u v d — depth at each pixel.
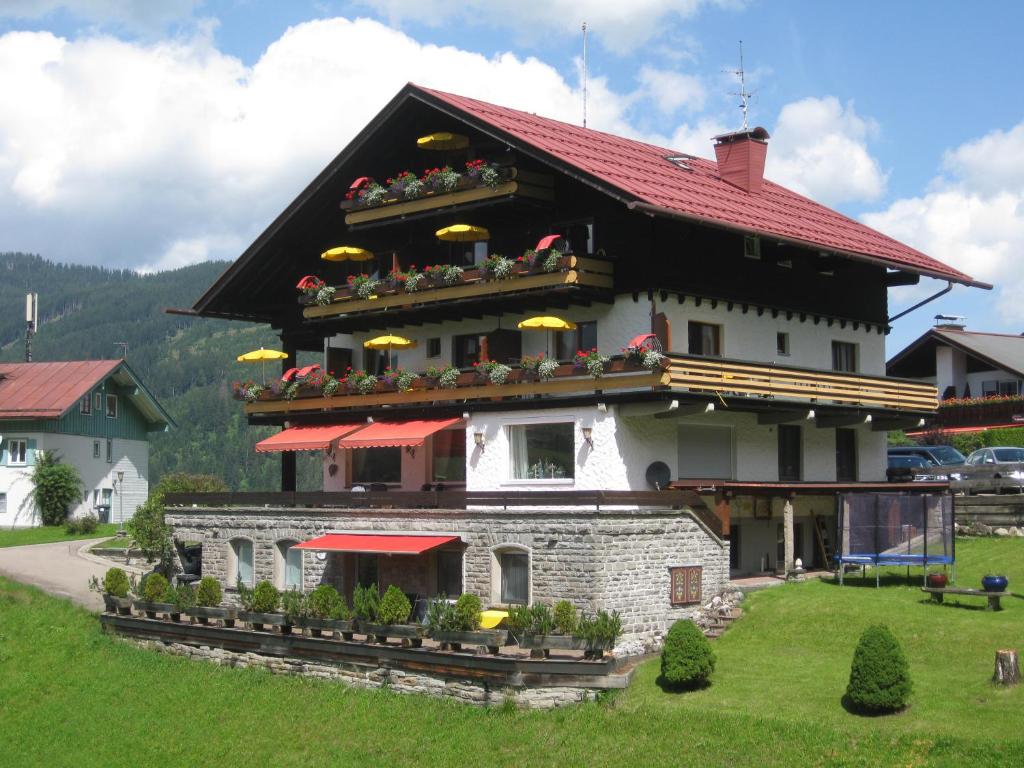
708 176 51.91
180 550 52.31
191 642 43.69
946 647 33.88
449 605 37.44
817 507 48.03
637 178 43.50
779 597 40.25
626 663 36.44
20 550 63.00
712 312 44.56
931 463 57.12
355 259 51.47
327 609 40.12
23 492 73.81
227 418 172.12
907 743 28.44
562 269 42.31
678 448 43.66
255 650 41.69
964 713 29.42
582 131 51.97
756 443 46.12
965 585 40.31
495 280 44.41
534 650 35.00
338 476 52.56
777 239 43.31
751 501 45.00
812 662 34.59
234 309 55.94
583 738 32.22
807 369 44.69
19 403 74.38
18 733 38.31
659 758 30.33
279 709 38.00
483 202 44.94
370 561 45.09
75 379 77.06
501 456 44.94
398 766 33.00
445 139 46.59
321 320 51.03
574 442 42.84
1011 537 46.84
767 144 52.62
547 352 45.53
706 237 44.41
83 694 41.06
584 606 37.69
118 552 61.03
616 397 41.38
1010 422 70.00
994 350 73.88
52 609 49.06
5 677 42.97
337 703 37.69
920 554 40.97
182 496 51.28
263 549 48.00
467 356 48.94
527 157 44.78
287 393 52.66
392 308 47.88
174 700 39.75
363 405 49.44
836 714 30.59
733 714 31.47
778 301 46.97
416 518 42.72
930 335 75.38
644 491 39.91
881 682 30.06
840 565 41.44
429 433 45.84
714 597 40.72
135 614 46.25
